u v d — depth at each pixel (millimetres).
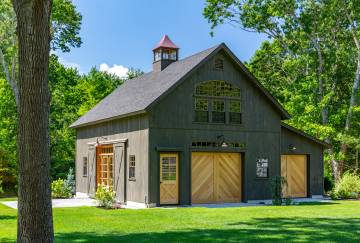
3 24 29750
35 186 7352
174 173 20109
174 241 10516
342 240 10633
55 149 36062
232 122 21516
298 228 12547
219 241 10500
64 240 10781
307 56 29391
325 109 29922
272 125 22562
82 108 39438
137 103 20891
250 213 16359
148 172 19312
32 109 7367
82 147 27219
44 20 7426
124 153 21375
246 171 21672
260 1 29391
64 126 36750
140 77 27312
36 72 7383
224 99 21391
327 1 28484
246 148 21750
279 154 22594
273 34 30750
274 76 35219
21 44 7406
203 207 18984
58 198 24766
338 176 29047
